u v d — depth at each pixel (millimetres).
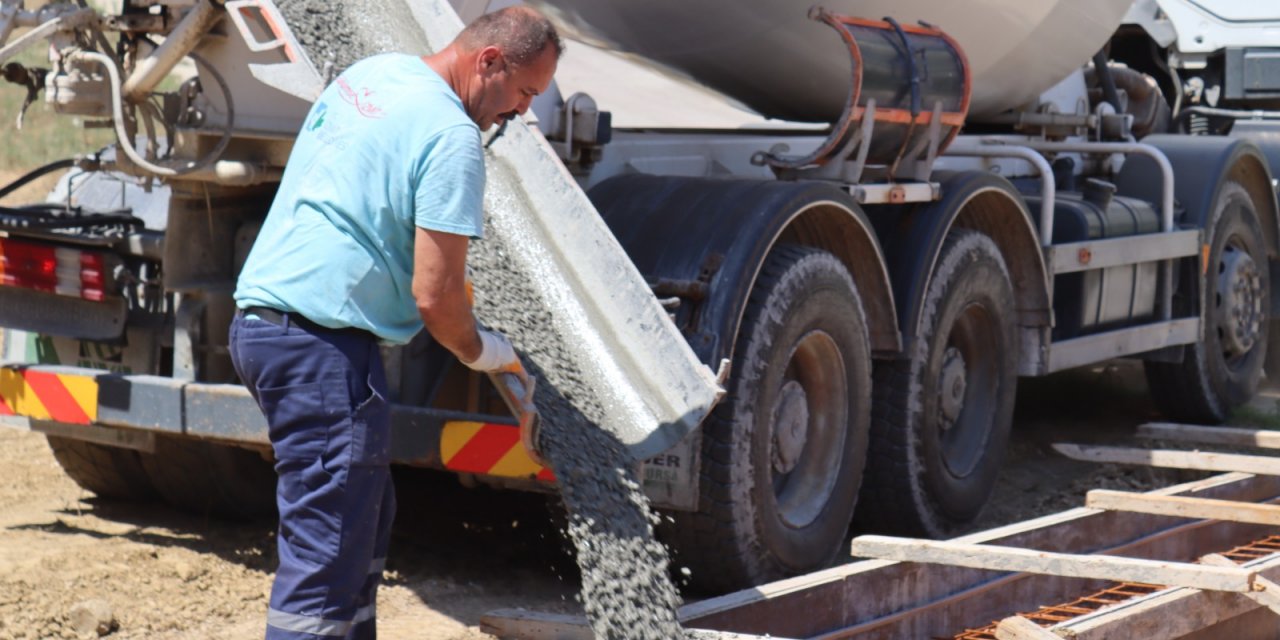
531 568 7555
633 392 5688
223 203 7125
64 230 7543
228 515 8336
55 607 6328
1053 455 10852
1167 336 10938
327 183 4641
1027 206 9648
